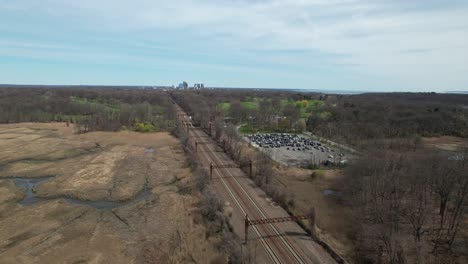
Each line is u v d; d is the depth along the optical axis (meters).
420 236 50.84
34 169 94.81
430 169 61.66
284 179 85.31
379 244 47.59
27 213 64.38
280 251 48.81
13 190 77.19
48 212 64.94
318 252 48.94
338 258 46.88
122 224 59.84
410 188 62.75
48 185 81.19
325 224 58.28
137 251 50.19
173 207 66.94
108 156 109.81
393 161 73.62
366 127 129.88
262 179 78.62
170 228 57.56
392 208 54.44
